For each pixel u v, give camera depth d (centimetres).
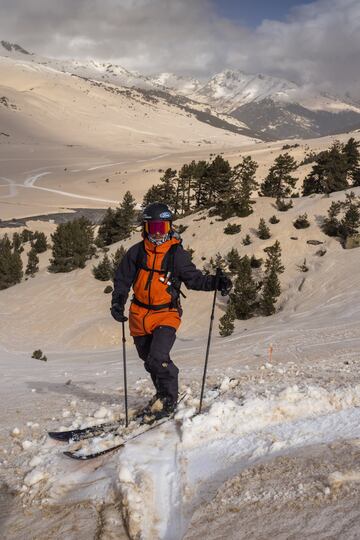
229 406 475
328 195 6612
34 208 15938
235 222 6438
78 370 1421
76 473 429
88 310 5581
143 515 346
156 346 496
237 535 303
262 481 351
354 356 900
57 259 7006
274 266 4950
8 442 538
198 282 499
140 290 503
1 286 6856
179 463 413
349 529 279
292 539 285
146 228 498
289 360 958
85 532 346
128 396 704
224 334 3838
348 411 458
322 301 4494
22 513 390
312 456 373
